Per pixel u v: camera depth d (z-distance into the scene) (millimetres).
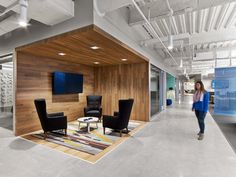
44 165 2432
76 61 5383
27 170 2289
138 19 3539
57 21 2836
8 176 2143
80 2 2609
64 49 3740
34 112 4336
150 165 2436
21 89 4020
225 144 3299
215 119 5980
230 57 6527
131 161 2564
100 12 2434
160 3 2891
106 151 2951
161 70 8016
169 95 11453
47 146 3199
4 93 5102
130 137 3766
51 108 4828
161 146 3193
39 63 4473
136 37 4305
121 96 6062
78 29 2635
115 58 4891
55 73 4781
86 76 6234
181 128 4586
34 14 2506
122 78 6047
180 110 8203
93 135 3926
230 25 3832
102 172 2238
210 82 14922
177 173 2215
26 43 3578
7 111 5055
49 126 3648
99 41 3123
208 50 6109
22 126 4035
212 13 3240
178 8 2738
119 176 2141
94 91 6656
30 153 2861
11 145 3254
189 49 5785
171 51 6535
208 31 4211
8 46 4113
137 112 5754
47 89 4715
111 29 3025
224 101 7324
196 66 10031
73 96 5641
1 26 3080
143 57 4895
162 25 3900
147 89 5566
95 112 5227
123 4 2230
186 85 24859
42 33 3225
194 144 3301
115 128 3857
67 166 2400
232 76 7113
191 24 3793
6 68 4949
